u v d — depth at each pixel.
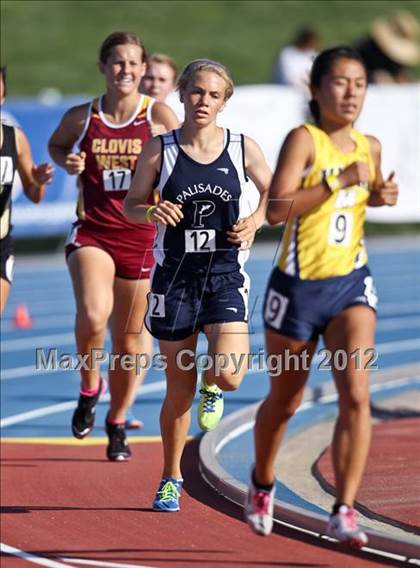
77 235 21.80
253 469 15.66
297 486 20.73
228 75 17.67
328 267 15.02
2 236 20.91
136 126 21.66
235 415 26.03
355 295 15.05
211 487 20.53
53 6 99.06
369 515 18.22
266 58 92.12
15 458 23.03
